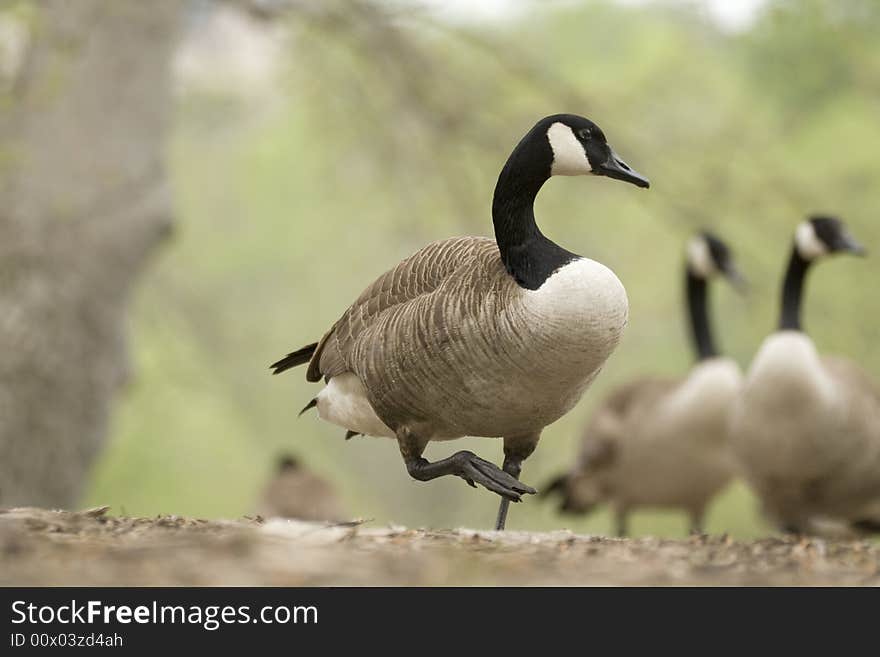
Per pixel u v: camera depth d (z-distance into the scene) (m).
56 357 16.11
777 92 23.52
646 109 20.67
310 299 36.12
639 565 6.34
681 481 14.48
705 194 19.77
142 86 16.69
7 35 15.58
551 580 5.97
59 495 16.58
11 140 16.06
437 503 35.81
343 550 6.36
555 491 15.95
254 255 35.34
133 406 28.08
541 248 6.90
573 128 7.20
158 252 18.58
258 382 31.30
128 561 5.94
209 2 19.36
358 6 18.08
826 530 12.44
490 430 7.37
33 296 15.98
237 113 27.64
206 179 34.00
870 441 11.83
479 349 6.87
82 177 16.30
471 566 6.16
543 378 6.88
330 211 33.41
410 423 7.45
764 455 11.88
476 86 19.36
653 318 29.59
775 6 20.16
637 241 25.62
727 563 6.46
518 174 7.01
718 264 15.99
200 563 5.98
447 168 19.64
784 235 20.36
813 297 20.58
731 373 14.11
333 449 36.47
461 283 7.02
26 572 5.72
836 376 12.02
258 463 32.25
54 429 16.31
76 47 15.71
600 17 27.59
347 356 7.71
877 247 20.89
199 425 29.92
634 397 14.66
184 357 28.34
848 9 20.31
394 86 18.86
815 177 24.31
